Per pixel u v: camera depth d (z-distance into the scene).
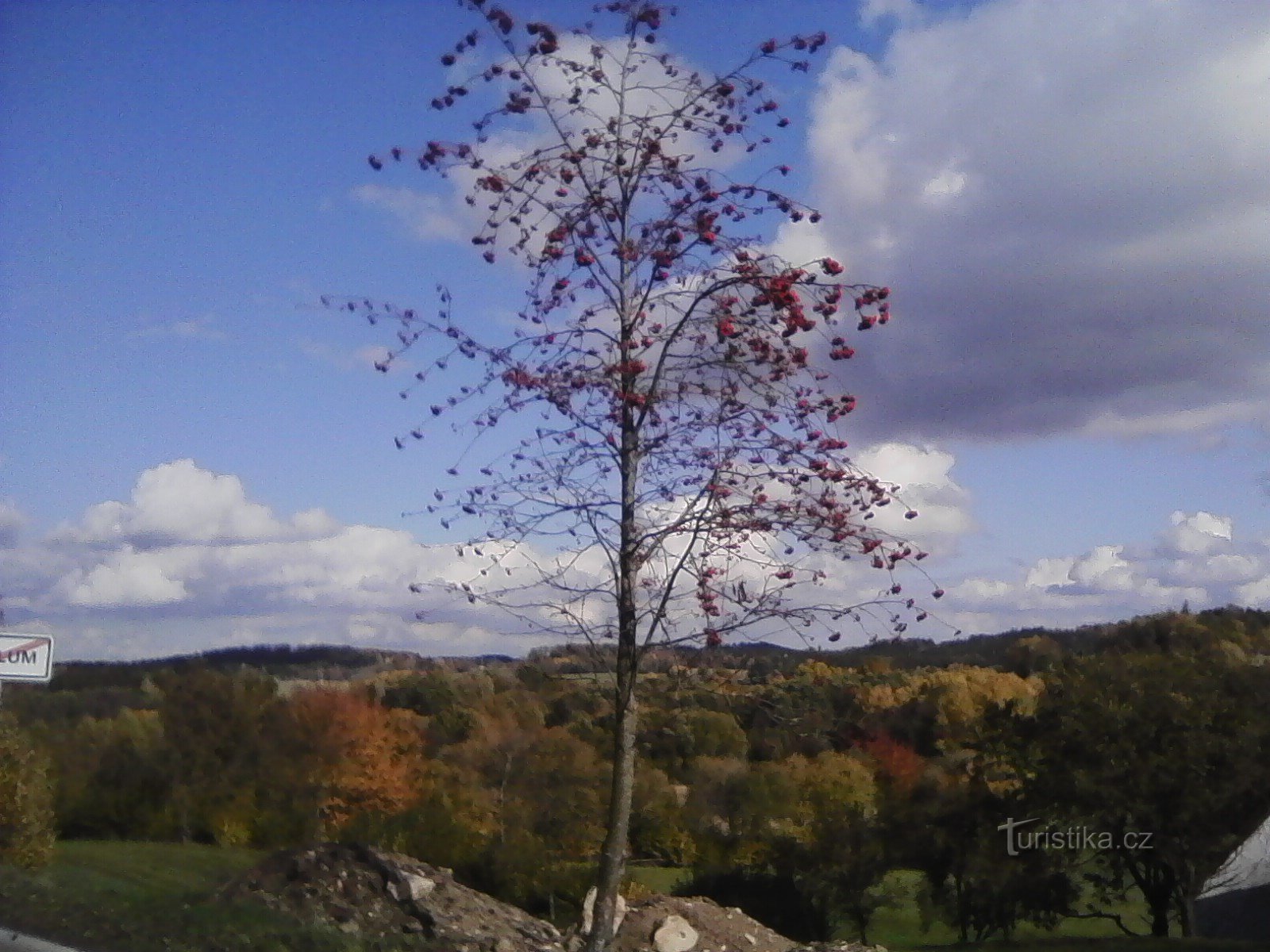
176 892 11.91
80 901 10.82
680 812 19.22
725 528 7.07
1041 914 24.41
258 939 9.53
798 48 7.67
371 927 11.23
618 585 7.41
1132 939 18.95
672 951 12.28
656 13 7.69
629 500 7.46
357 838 19.78
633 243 7.62
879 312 7.17
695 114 7.75
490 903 12.50
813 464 7.10
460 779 18.94
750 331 7.28
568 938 12.06
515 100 7.66
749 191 7.61
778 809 19.48
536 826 18.02
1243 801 22.64
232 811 21.19
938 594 7.17
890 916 27.23
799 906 22.41
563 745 17.62
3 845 14.31
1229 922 18.89
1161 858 23.11
